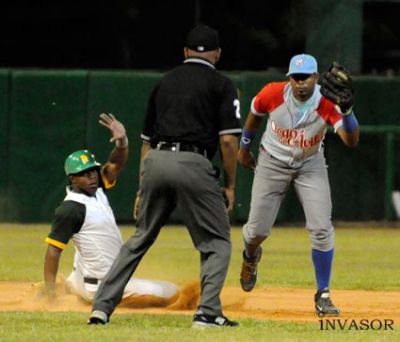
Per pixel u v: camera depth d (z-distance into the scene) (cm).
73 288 2391
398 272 3359
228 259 1969
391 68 6856
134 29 6744
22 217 5003
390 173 5094
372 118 5112
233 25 6731
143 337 1833
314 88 2230
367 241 4459
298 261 3656
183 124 1953
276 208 2333
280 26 6750
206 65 1991
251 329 1955
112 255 2330
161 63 6750
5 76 4956
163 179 1944
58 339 1819
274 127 2278
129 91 4944
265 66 6750
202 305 1962
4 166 4984
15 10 6725
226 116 1950
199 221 1961
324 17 5397
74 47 6775
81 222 2323
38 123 4969
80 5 6738
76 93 4953
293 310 2380
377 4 7044
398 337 1909
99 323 1991
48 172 4978
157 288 2352
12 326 1981
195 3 6669
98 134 4947
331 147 5075
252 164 2442
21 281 2950
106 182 2389
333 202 5100
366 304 2531
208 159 1970
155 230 1994
